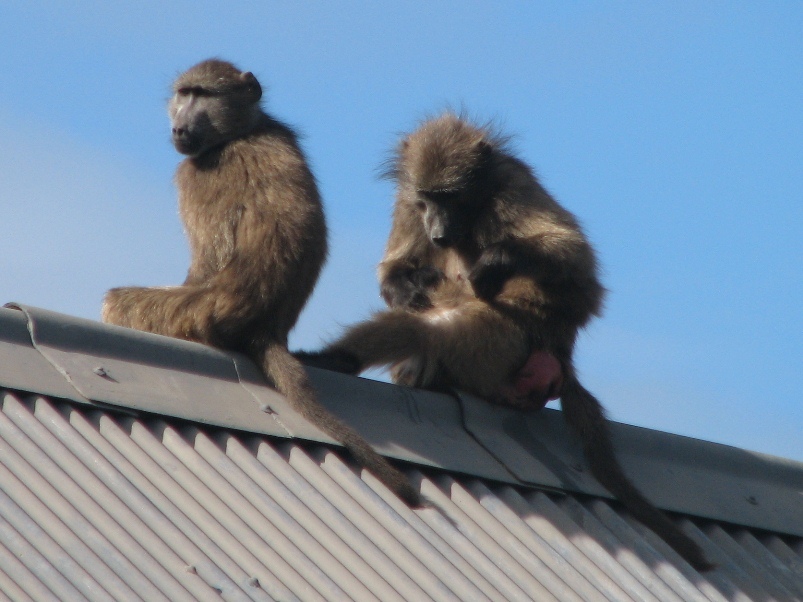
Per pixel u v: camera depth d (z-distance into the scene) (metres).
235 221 30.61
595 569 26.55
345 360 32.53
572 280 35.66
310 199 30.97
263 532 23.41
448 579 23.98
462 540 25.55
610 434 32.19
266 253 29.66
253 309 29.23
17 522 20.72
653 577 27.16
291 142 32.31
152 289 30.48
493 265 34.97
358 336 32.91
